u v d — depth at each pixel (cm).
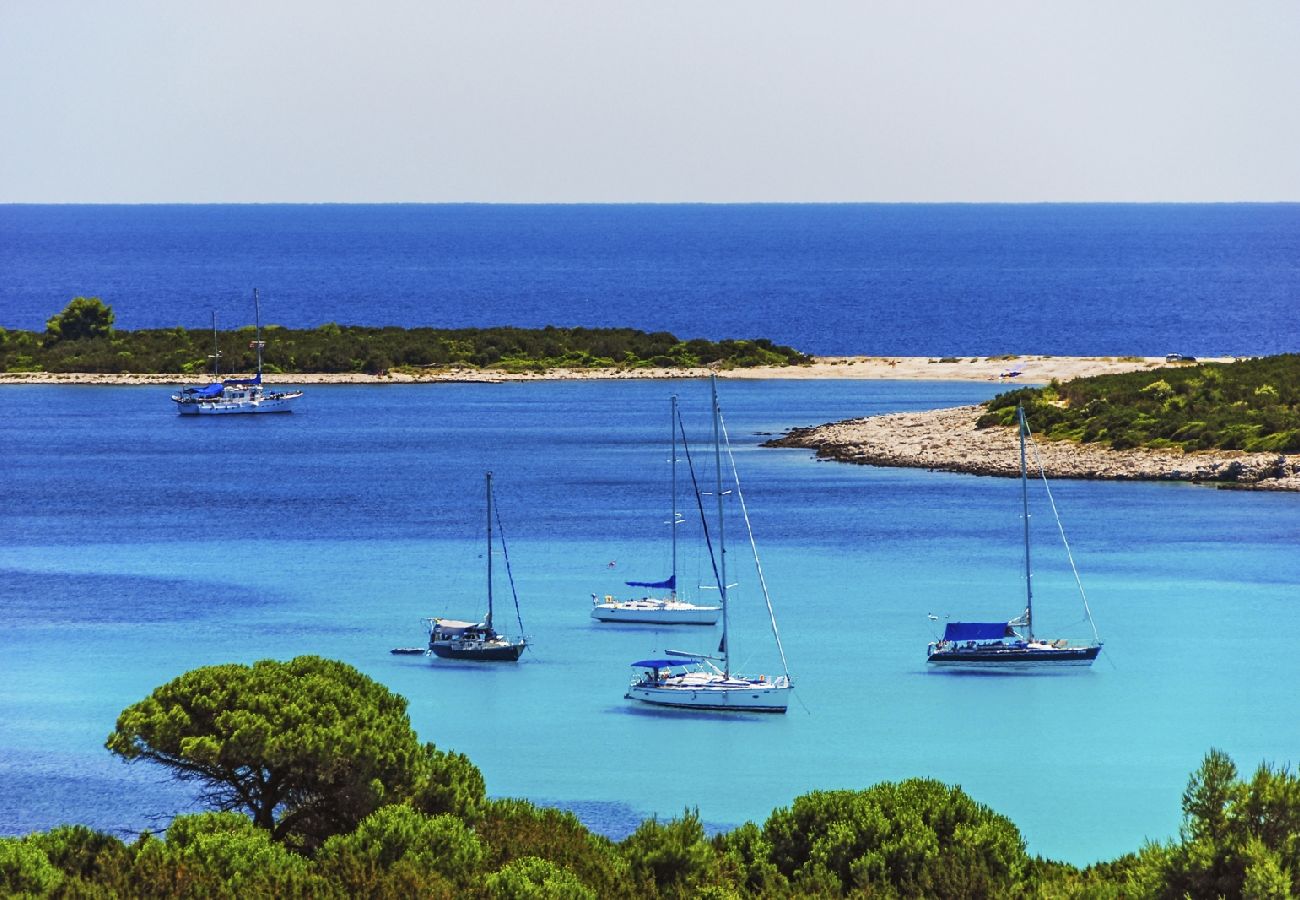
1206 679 12512
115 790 9856
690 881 6469
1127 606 14700
